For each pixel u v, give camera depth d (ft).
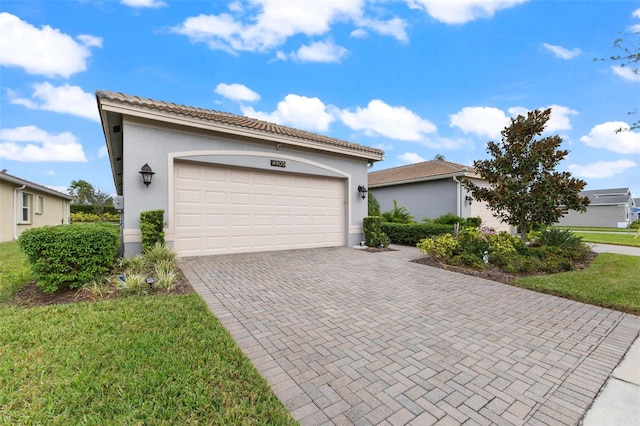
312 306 14.52
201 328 11.04
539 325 12.84
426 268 23.43
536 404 7.69
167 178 23.06
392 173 64.18
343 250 31.24
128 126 21.72
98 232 15.61
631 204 124.36
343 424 6.81
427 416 7.13
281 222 29.86
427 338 11.39
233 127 24.99
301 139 29.01
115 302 13.53
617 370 9.38
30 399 6.99
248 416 6.74
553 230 29.86
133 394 7.22
